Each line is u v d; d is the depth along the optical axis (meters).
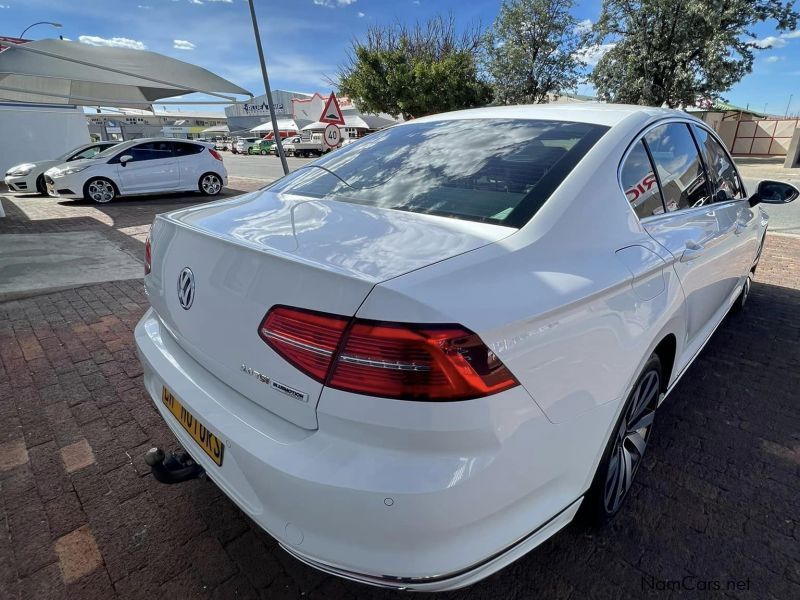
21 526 1.95
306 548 1.25
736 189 3.34
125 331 3.82
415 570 1.18
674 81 22.78
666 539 1.88
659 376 2.05
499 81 26.39
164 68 8.41
